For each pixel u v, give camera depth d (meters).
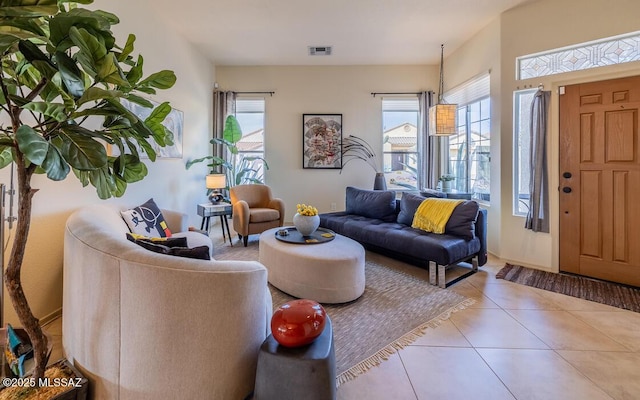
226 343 1.24
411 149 5.37
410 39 4.25
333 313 2.25
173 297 1.16
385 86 5.30
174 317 1.17
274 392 1.21
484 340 1.93
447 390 1.50
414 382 1.56
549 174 3.17
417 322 2.13
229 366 1.25
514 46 3.42
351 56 4.88
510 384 1.54
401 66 5.27
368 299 2.49
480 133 4.18
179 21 3.74
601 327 2.07
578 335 1.98
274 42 4.36
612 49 2.88
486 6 3.38
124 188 1.36
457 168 4.79
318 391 1.18
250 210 4.20
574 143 3.04
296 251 2.51
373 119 5.35
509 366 1.68
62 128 1.01
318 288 2.39
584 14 2.99
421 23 3.78
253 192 4.54
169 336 1.17
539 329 2.05
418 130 5.31
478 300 2.49
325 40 4.28
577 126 3.02
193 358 1.20
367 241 3.39
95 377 1.25
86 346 1.28
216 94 5.20
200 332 1.20
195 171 4.59
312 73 5.32
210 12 3.52
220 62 5.16
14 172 1.92
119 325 1.20
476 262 3.15
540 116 3.15
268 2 3.30
